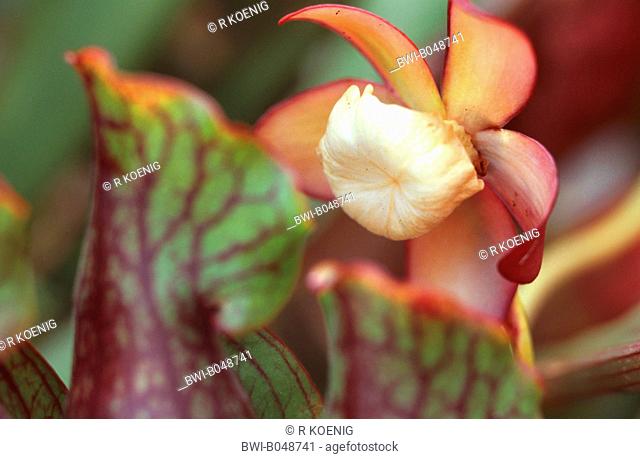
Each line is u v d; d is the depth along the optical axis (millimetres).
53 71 542
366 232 557
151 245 230
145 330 233
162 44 638
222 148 222
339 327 219
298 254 226
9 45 590
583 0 550
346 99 311
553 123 589
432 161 303
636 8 549
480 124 318
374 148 304
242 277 228
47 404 261
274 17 597
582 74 573
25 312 226
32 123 549
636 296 564
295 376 270
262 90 596
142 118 222
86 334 237
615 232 559
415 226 311
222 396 239
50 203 608
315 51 584
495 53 305
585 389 301
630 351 298
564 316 568
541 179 305
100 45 535
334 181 317
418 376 223
